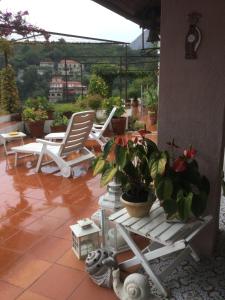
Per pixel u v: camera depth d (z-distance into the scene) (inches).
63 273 92.6
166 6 89.3
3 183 169.2
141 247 105.7
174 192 82.0
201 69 89.0
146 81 427.5
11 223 123.9
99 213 113.3
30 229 118.9
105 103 297.6
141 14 172.6
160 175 79.7
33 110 280.8
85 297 82.8
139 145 87.4
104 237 103.2
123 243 102.4
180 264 96.7
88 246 99.1
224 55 85.1
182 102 94.0
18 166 198.8
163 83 95.5
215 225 99.3
